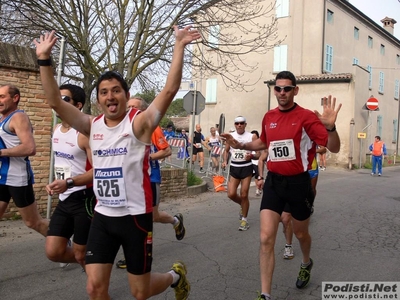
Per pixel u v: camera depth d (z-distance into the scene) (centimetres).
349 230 757
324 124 409
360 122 2428
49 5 1001
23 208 455
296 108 423
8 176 444
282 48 2727
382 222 833
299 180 411
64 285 462
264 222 406
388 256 592
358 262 562
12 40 1144
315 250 620
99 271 298
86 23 1097
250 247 630
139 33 1094
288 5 2695
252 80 2839
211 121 2994
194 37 292
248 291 453
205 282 478
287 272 519
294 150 408
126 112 304
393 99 3694
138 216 299
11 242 625
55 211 390
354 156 2359
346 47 2958
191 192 1160
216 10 1257
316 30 2656
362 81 2441
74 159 392
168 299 429
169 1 1110
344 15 2916
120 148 294
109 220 300
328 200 1117
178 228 584
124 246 304
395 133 3709
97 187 304
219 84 2961
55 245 379
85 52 1059
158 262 551
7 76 758
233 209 963
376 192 1313
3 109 452
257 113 2830
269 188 422
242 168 736
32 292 441
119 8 1095
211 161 1773
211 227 768
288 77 418
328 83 2367
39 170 795
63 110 313
